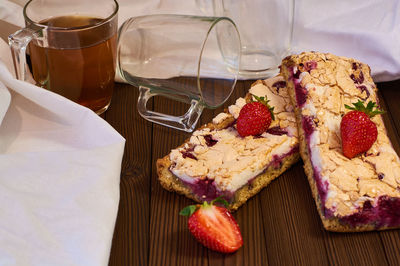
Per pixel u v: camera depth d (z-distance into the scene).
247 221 0.62
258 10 0.75
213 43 0.77
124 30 0.70
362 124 0.62
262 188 0.65
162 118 0.72
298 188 0.65
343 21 0.79
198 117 0.72
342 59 0.70
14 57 0.66
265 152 0.64
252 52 0.78
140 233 0.61
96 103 0.71
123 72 0.72
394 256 0.60
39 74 0.69
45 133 0.66
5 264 0.54
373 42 0.77
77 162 0.62
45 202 0.59
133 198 0.64
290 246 0.60
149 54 0.69
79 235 0.57
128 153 0.69
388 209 0.60
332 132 0.65
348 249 0.60
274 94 0.71
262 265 0.59
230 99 0.74
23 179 0.60
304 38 0.80
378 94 0.76
